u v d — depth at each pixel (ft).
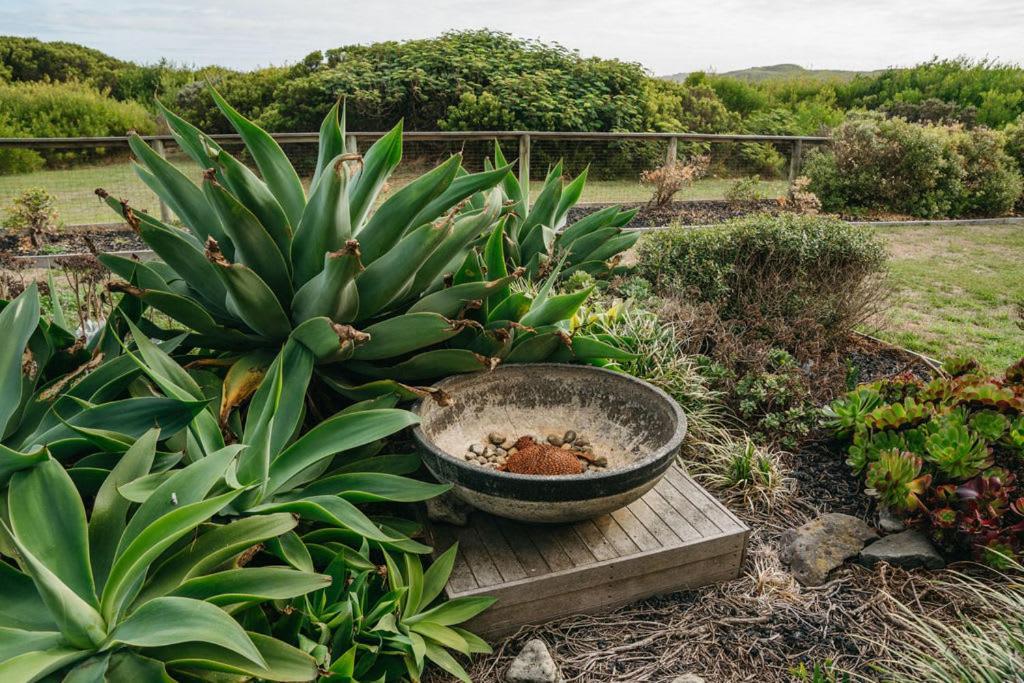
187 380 7.41
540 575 7.22
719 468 10.48
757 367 12.23
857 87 58.03
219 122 51.21
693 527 8.04
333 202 7.73
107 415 6.65
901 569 8.43
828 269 15.97
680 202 34.73
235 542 5.64
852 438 11.12
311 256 8.19
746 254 16.03
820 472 10.56
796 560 8.53
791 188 32.58
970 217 33.63
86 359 7.93
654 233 17.33
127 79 62.59
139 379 7.77
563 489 6.89
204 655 5.10
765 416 11.57
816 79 61.46
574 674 6.91
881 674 6.95
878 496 9.21
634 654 7.16
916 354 15.14
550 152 39.17
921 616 7.71
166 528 5.04
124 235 26.07
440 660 6.47
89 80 62.23
